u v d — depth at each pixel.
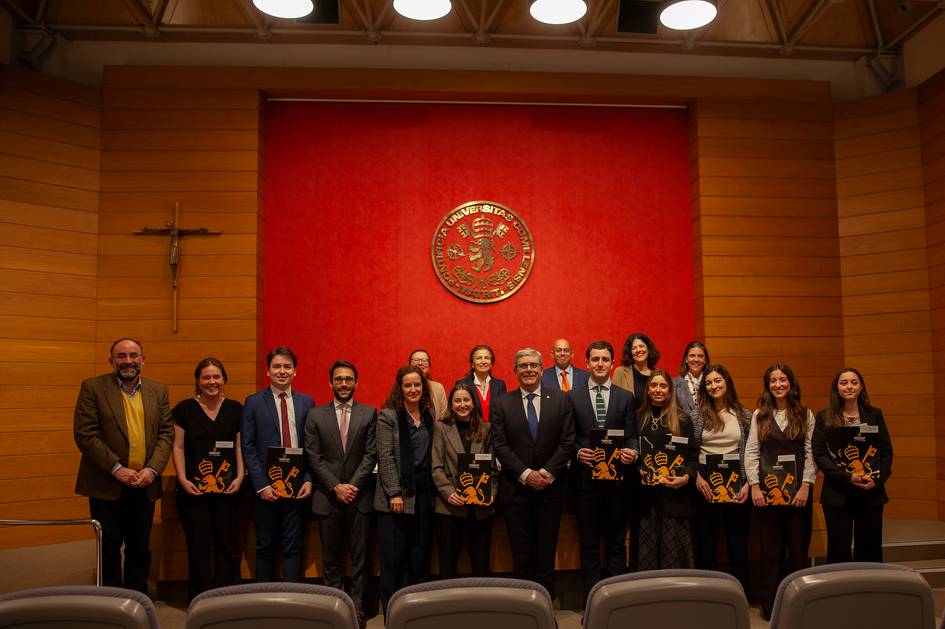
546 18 5.69
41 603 1.62
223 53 7.07
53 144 6.52
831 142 7.26
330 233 7.04
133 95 6.80
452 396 4.68
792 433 4.53
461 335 7.05
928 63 6.95
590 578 4.61
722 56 7.40
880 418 4.64
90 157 6.69
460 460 4.36
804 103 7.27
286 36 6.91
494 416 4.61
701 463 4.55
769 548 4.57
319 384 6.91
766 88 7.25
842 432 4.55
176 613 4.56
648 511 4.62
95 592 1.72
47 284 6.39
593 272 7.20
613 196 7.28
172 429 4.64
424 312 7.04
